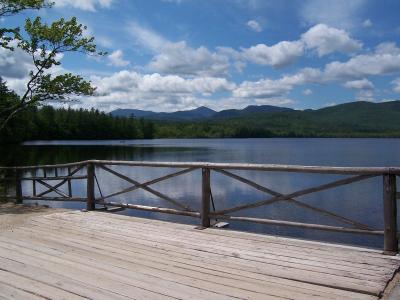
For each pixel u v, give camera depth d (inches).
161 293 139.0
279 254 182.2
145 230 232.1
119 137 4443.9
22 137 1891.0
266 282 148.7
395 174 180.4
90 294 138.6
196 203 529.3
